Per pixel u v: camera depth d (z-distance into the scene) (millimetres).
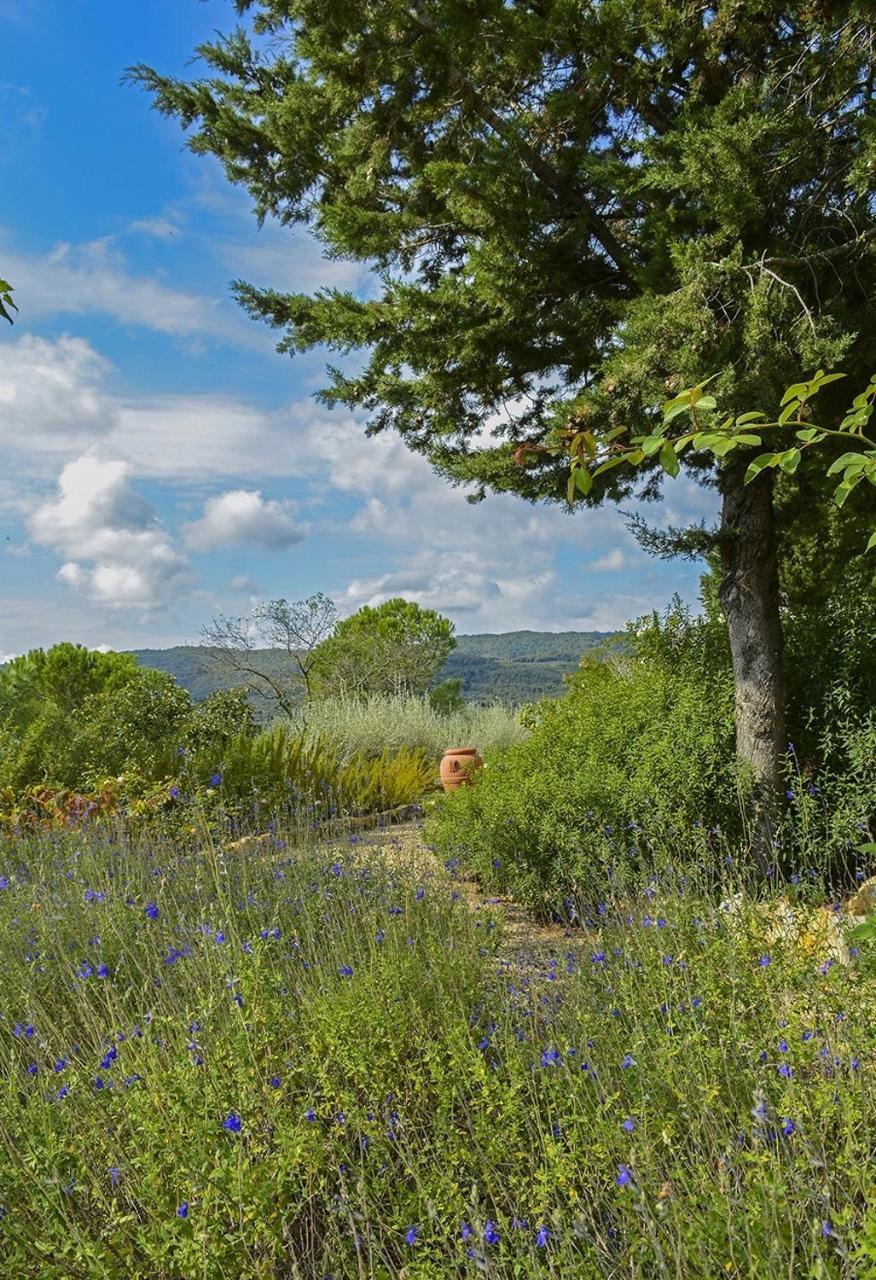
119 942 4574
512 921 6023
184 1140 2691
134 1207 2627
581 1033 3270
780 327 5336
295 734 12766
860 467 2330
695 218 5895
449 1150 2688
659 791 5934
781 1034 2850
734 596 6594
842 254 5887
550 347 7125
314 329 7703
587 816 6055
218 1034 3262
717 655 7516
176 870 5949
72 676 20406
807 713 6723
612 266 6852
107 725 10664
